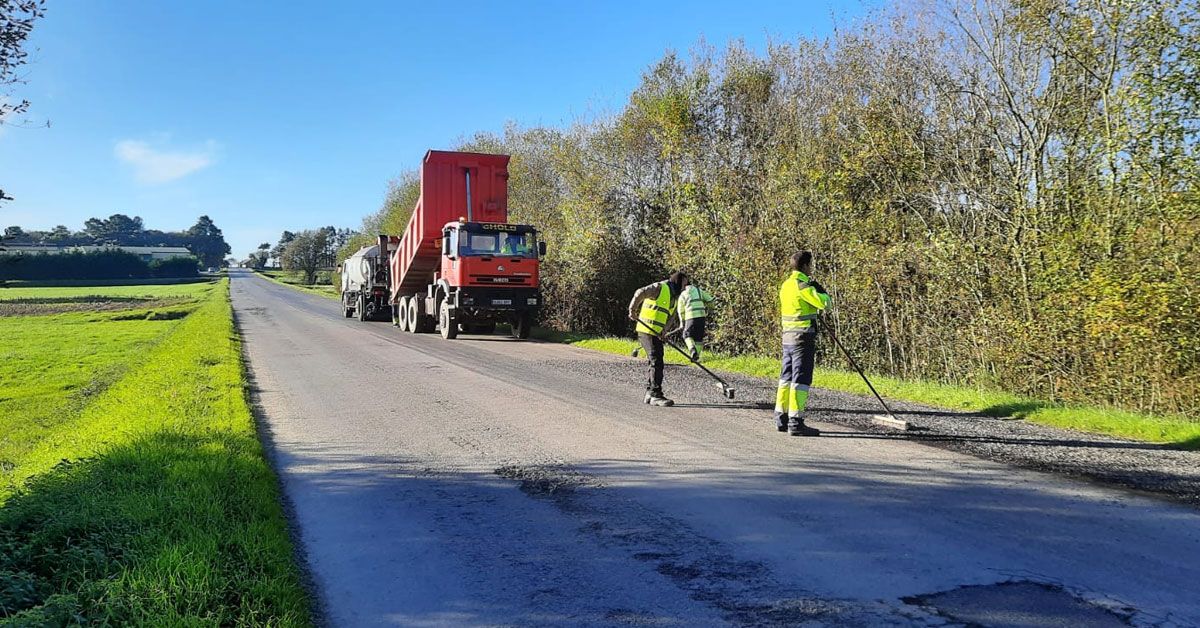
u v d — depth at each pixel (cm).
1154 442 660
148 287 7775
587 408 873
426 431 761
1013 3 1020
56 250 9712
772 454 632
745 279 1469
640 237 2050
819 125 1481
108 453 593
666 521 469
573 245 2180
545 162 2677
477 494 540
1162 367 830
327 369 1302
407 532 463
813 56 1655
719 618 334
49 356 1819
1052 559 390
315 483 580
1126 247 875
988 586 358
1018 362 1010
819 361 1324
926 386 985
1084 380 936
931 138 1249
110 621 324
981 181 1160
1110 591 350
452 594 370
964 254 1102
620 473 584
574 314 2309
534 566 403
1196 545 405
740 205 1555
